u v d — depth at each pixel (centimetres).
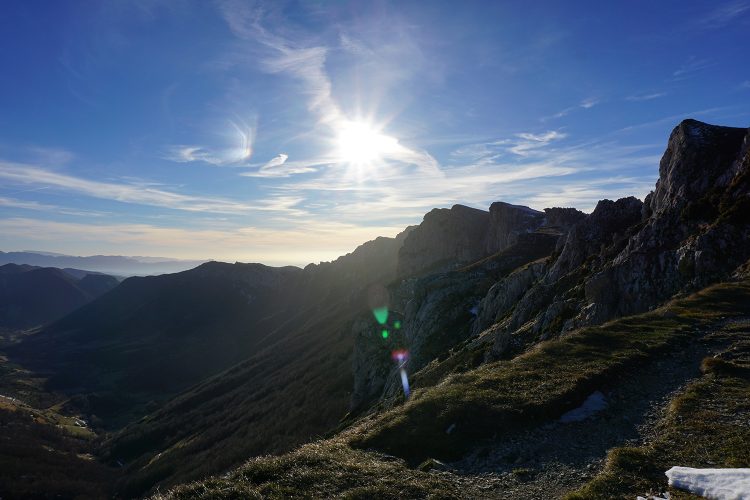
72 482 11938
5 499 10544
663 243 4319
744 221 3719
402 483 1466
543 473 1480
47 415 19400
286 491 1410
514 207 13775
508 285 6391
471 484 1475
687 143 5147
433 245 16200
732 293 3195
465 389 2203
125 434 16388
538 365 2436
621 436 1656
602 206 6172
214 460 10556
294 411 11650
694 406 1764
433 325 7606
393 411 2194
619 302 3981
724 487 1129
